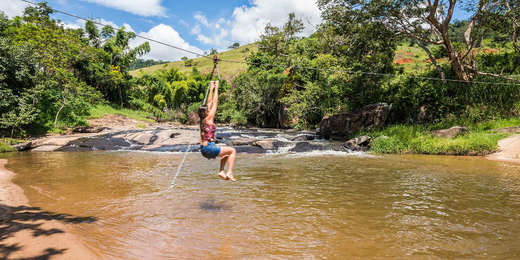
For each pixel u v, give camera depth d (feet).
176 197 20.27
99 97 109.09
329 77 91.71
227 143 53.52
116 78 119.55
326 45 110.11
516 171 30.04
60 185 23.77
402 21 71.26
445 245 12.55
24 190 21.80
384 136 50.21
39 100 75.15
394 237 13.48
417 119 68.08
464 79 66.18
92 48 113.60
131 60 137.28
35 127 71.26
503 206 18.25
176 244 12.55
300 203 19.02
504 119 56.44
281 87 108.88
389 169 31.65
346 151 47.96
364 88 84.02
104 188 22.85
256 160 38.86
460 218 16.08
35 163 35.78
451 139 46.75
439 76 73.92
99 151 49.44
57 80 87.35
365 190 22.49
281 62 132.98
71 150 50.31
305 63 98.43
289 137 64.85
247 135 70.38
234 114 118.93
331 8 71.05
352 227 14.78
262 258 11.28
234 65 271.08
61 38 95.81
